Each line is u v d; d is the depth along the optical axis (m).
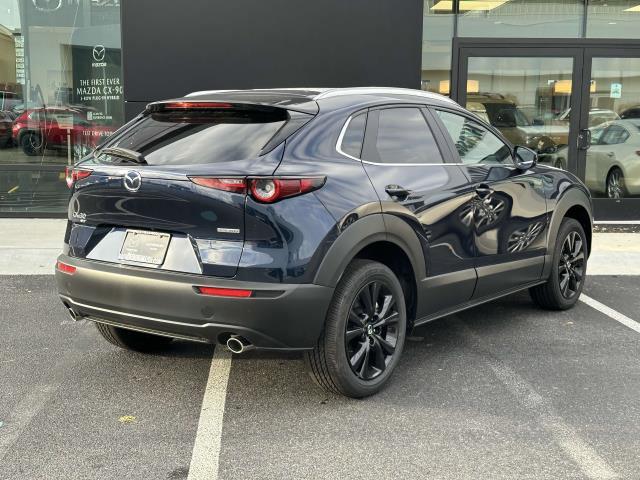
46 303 5.95
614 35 9.74
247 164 3.43
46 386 4.12
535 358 4.65
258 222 3.37
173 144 3.76
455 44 9.65
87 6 9.55
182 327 3.48
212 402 3.90
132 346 4.60
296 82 8.98
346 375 3.74
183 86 8.91
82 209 3.88
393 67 9.02
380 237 3.81
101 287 3.68
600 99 9.79
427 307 4.31
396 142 4.22
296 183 3.46
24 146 9.72
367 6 8.91
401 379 4.26
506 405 3.87
